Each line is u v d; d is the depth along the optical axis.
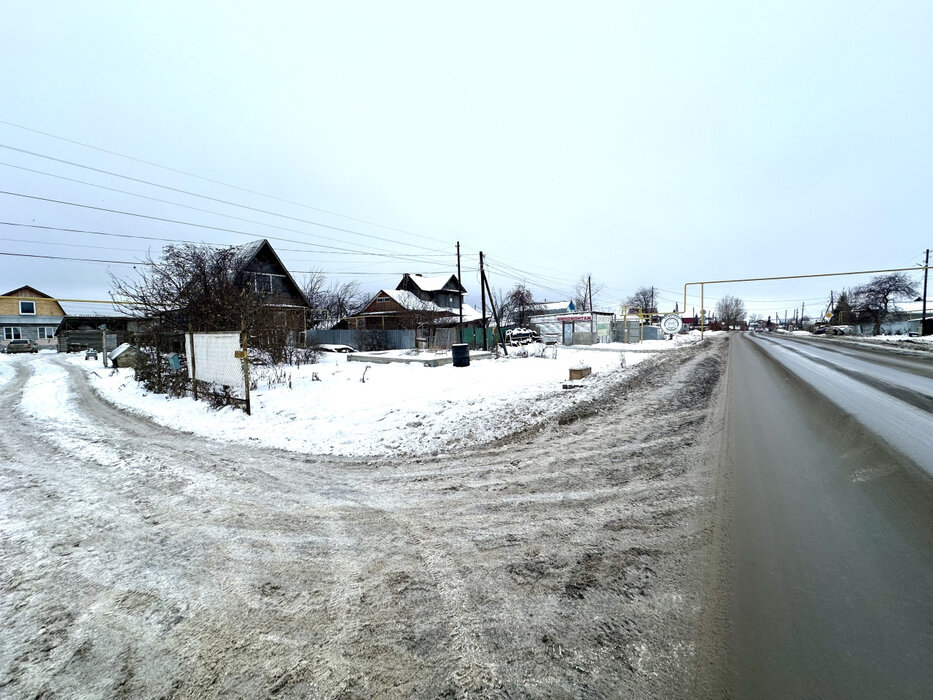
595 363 16.50
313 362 18.25
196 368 10.58
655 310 77.50
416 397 9.35
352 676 2.02
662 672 1.96
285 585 2.75
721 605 2.39
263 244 27.00
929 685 1.82
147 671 2.07
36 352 37.94
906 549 2.94
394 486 4.48
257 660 2.13
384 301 44.47
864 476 4.30
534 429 6.66
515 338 38.31
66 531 3.56
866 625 2.20
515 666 2.04
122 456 5.80
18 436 7.09
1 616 2.49
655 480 4.36
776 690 1.82
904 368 13.81
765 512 3.54
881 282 45.78
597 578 2.70
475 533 3.36
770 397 8.75
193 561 3.06
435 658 2.11
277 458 5.61
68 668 2.10
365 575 2.83
